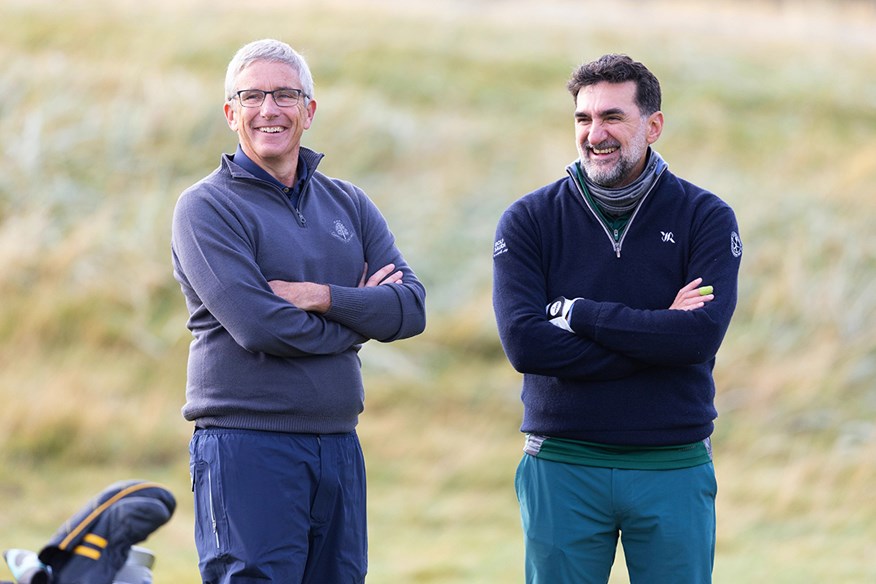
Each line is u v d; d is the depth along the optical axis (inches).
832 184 2057.1
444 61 2544.3
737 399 1560.0
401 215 1940.2
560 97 2431.1
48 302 1633.9
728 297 609.9
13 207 1857.8
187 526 1195.3
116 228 1827.0
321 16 2711.6
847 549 1169.4
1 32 2346.2
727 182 2053.4
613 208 619.8
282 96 618.5
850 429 1480.1
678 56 2711.6
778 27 3117.6
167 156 2004.2
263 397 597.6
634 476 606.9
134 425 1422.2
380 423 1494.8
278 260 614.5
